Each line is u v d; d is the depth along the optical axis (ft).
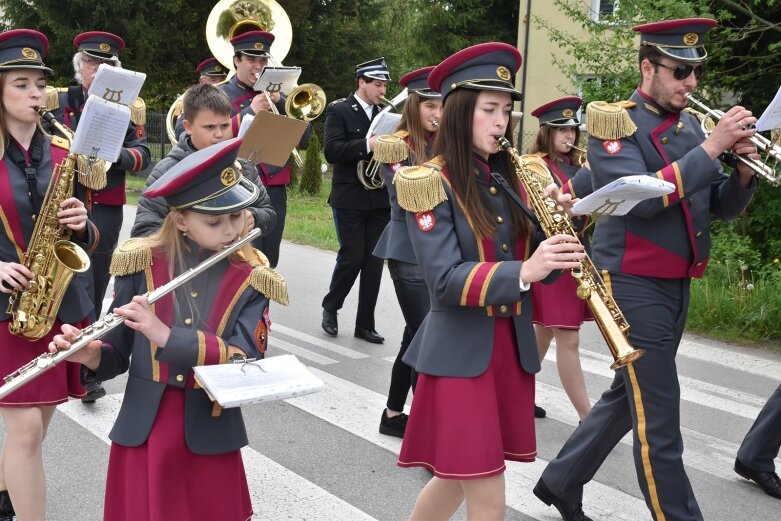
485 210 9.60
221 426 9.00
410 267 15.29
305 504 13.56
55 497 13.65
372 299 22.89
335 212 22.53
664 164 11.75
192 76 95.81
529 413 9.92
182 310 9.04
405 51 94.22
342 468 14.97
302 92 20.83
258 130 15.29
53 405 11.25
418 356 9.93
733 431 17.19
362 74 21.75
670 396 11.61
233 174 8.90
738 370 21.29
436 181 9.43
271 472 14.74
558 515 13.46
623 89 33.24
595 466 12.74
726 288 26.73
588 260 10.23
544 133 18.80
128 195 58.75
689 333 24.75
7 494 12.26
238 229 9.02
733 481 14.89
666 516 11.56
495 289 8.93
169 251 9.14
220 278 9.23
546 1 60.54
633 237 11.73
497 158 10.02
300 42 100.32
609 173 11.67
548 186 10.04
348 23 108.37
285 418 17.30
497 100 9.53
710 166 11.07
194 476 8.94
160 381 8.84
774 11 32.04
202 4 94.17
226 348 8.78
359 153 21.20
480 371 9.46
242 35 21.25
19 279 10.94
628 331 10.76
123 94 13.51
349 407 17.95
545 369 20.99
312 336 23.49
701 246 11.89
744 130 10.94
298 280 31.17
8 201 11.49
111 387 18.80
